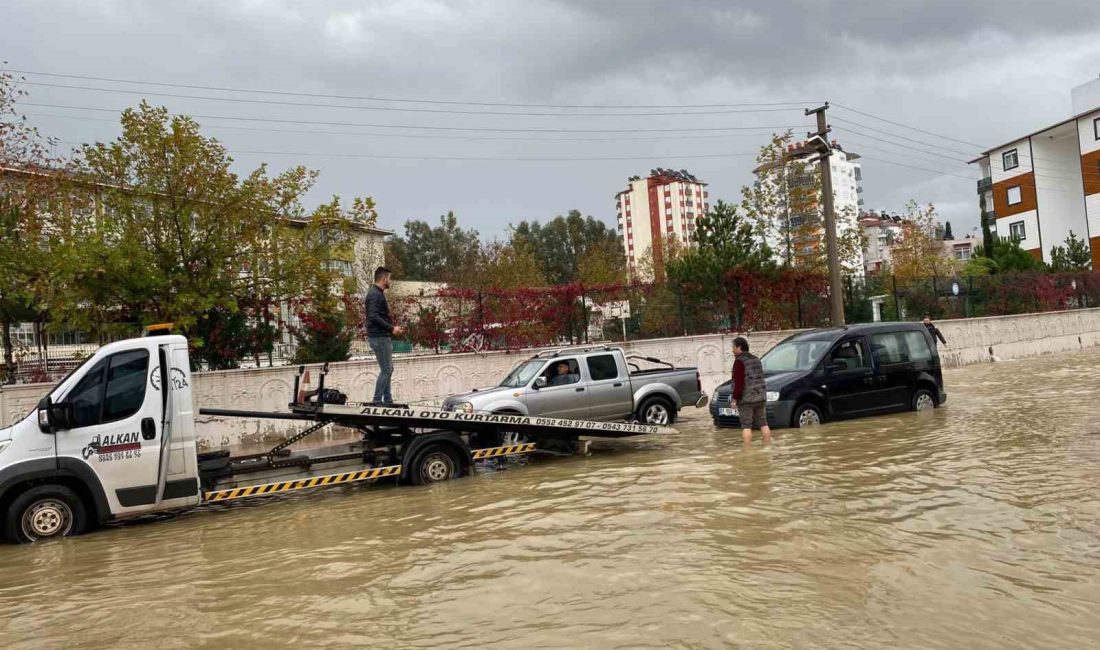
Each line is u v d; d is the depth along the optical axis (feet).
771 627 14.16
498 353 60.18
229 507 31.22
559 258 289.33
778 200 104.01
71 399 26.11
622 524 23.12
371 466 33.40
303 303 54.24
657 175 463.01
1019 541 18.95
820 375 42.93
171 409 27.37
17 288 46.47
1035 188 186.60
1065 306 103.55
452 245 258.37
